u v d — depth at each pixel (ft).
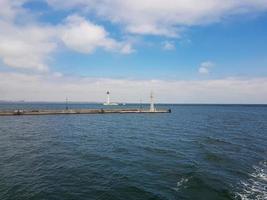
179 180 63.87
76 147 108.58
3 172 70.08
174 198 53.01
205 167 75.87
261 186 60.70
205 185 60.23
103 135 150.82
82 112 371.56
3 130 170.09
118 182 62.39
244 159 87.10
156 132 167.73
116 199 52.70
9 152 96.73
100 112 386.93
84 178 65.36
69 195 54.54
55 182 62.23
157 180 63.98
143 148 107.24
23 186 59.36
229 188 58.70
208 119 297.74
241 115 396.57
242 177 67.00
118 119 288.51
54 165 77.82
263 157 91.15
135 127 200.85
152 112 429.79
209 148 106.52
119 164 79.51
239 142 125.18
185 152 98.43
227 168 75.25
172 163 80.74
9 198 52.75
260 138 142.10
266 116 374.43
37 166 76.64
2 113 313.53
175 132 167.73
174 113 439.63
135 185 60.23
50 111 346.33
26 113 327.26
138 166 77.15
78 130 175.01
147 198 53.16
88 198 53.11
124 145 114.93
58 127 192.44
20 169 73.31
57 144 116.06
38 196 53.88
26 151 98.89
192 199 52.65
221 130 179.93
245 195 55.06
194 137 142.41
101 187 59.06
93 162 81.97
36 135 147.23
